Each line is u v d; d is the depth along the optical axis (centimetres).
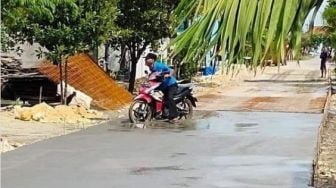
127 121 1497
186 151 1073
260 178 854
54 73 1761
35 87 1833
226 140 1207
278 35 310
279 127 1425
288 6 311
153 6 1975
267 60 312
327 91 2589
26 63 1838
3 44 1536
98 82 1858
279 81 3259
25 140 1182
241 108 1900
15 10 1208
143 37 2012
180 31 331
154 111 1480
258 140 1211
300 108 1903
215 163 960
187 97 1564
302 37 312
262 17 311
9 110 1583
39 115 1444
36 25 1519
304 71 4109
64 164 939
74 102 1692
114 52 2703
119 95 1853
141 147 1111
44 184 805
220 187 800
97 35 1559
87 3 1541
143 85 1488
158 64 1480
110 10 1580
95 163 952
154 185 808
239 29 313
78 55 1831
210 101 2144
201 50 318
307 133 1325
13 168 905
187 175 870
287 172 895
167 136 1255
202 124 1467
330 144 1184
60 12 1509
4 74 1812
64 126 1386
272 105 2003
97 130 1334
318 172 898
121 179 841
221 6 316
